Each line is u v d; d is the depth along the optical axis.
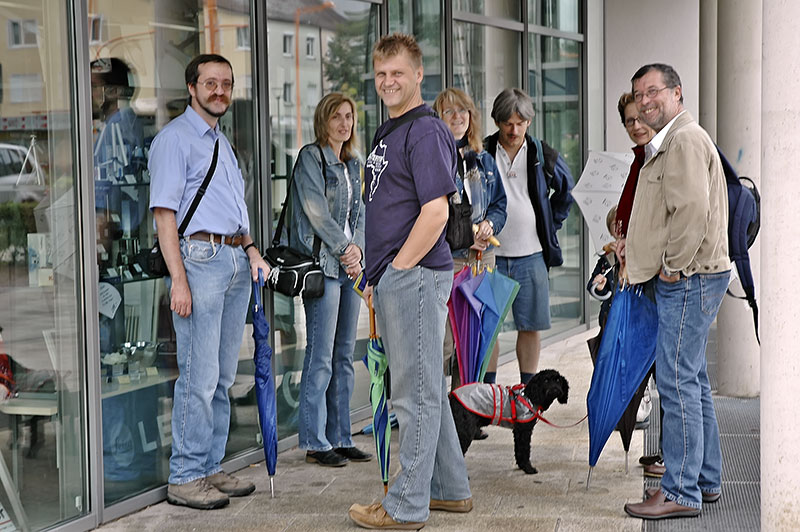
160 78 4.57
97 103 4.21
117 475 4.34
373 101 6.25
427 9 6.88
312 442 5.04
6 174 3.77
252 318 5.05
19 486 3.84
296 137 5.50
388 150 3.91
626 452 4.71
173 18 4.63
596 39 9.74
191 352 4.37
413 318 3.90
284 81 5.38
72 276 4.06
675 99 4.03
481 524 4.07
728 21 6.25
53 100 3.96
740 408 6.11
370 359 4.14
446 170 3.80
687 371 4.06
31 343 3.88
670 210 3.89
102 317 4.26
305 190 4.98
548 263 5.85
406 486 4.01
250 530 4.07
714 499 4.29
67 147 4.03
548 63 8.70
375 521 4.02
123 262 4.38
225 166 4.43
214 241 4.37
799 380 3.05
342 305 5.12
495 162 5.51
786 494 3.09
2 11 3.73
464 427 4.48
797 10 2.96
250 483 4.59
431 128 3.83
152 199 4.25
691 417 4.07
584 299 9.36
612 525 4.03
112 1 4.27
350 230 5.18
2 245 3.76
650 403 5.66
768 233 3.10
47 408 3.96
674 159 3.88
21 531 3.84
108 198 4.29
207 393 4.40
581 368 7.45
